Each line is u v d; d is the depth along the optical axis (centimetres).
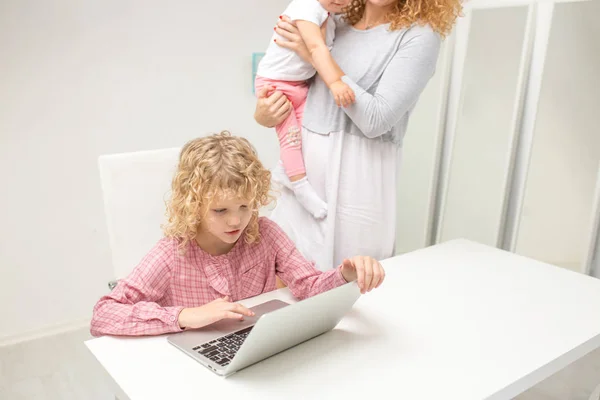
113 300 118
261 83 169
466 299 136
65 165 242
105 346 110
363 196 163
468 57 231
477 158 231
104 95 244
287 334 102
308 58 158
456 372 104
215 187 114
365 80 158
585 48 190
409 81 149
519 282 148
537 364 108
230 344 110
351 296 109
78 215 250
